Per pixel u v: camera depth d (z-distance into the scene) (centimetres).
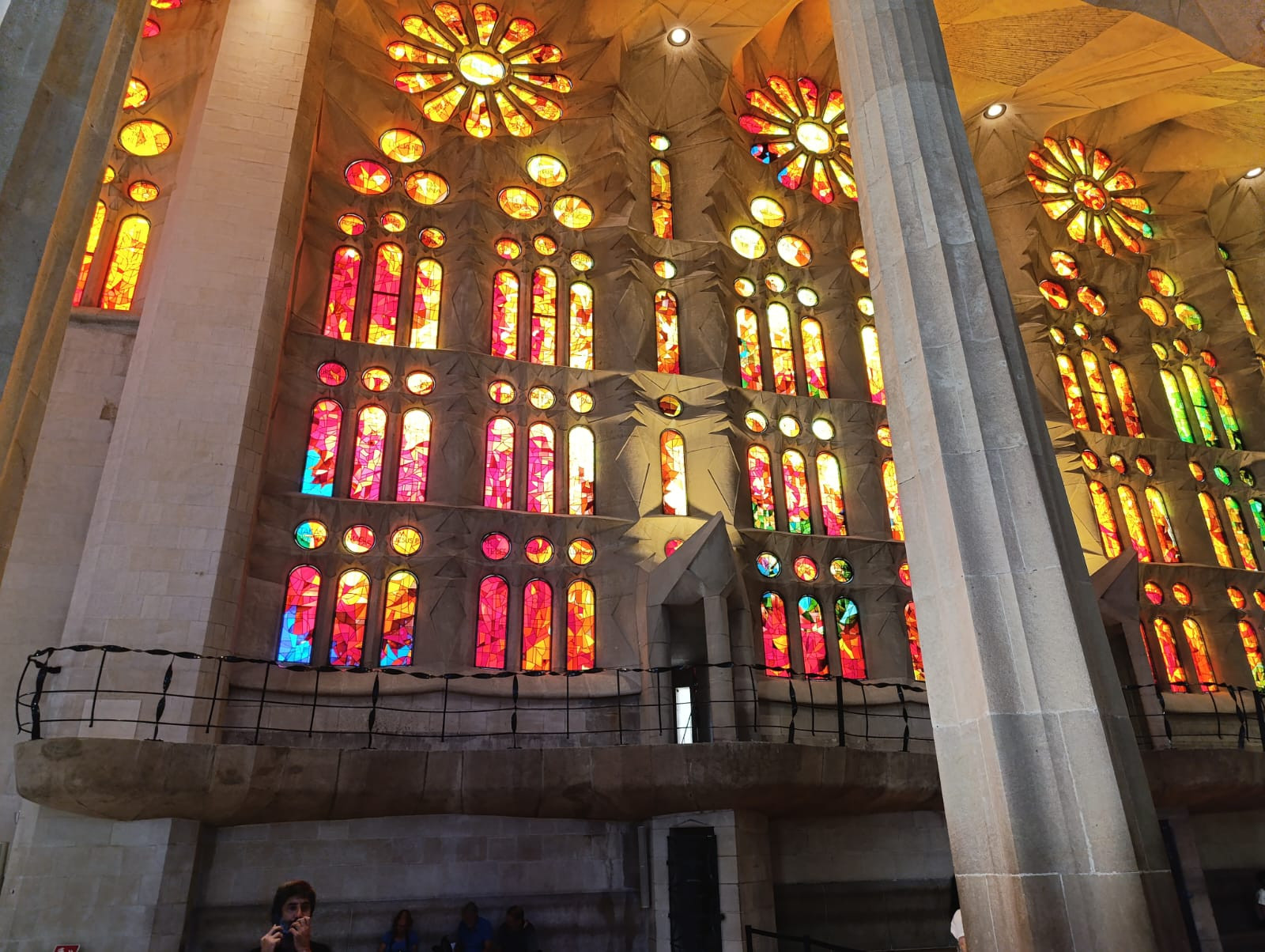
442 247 2295
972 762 901
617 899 1652
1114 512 2612
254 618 1725
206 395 1722
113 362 1836
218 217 1884
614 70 2602
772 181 2720
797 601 2186
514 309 2308
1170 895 801
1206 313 3089
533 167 2511
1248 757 1897
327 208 2192
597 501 2152
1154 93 2900
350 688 1722
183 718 1495
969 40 2559
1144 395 2875
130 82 2167
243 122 2008
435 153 2392
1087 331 2903
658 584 1869
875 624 2212
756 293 2567
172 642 1538
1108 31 2434
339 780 1435
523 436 2145
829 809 1705
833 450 2431
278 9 2183
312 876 1528
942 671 961
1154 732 2041
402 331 2167
